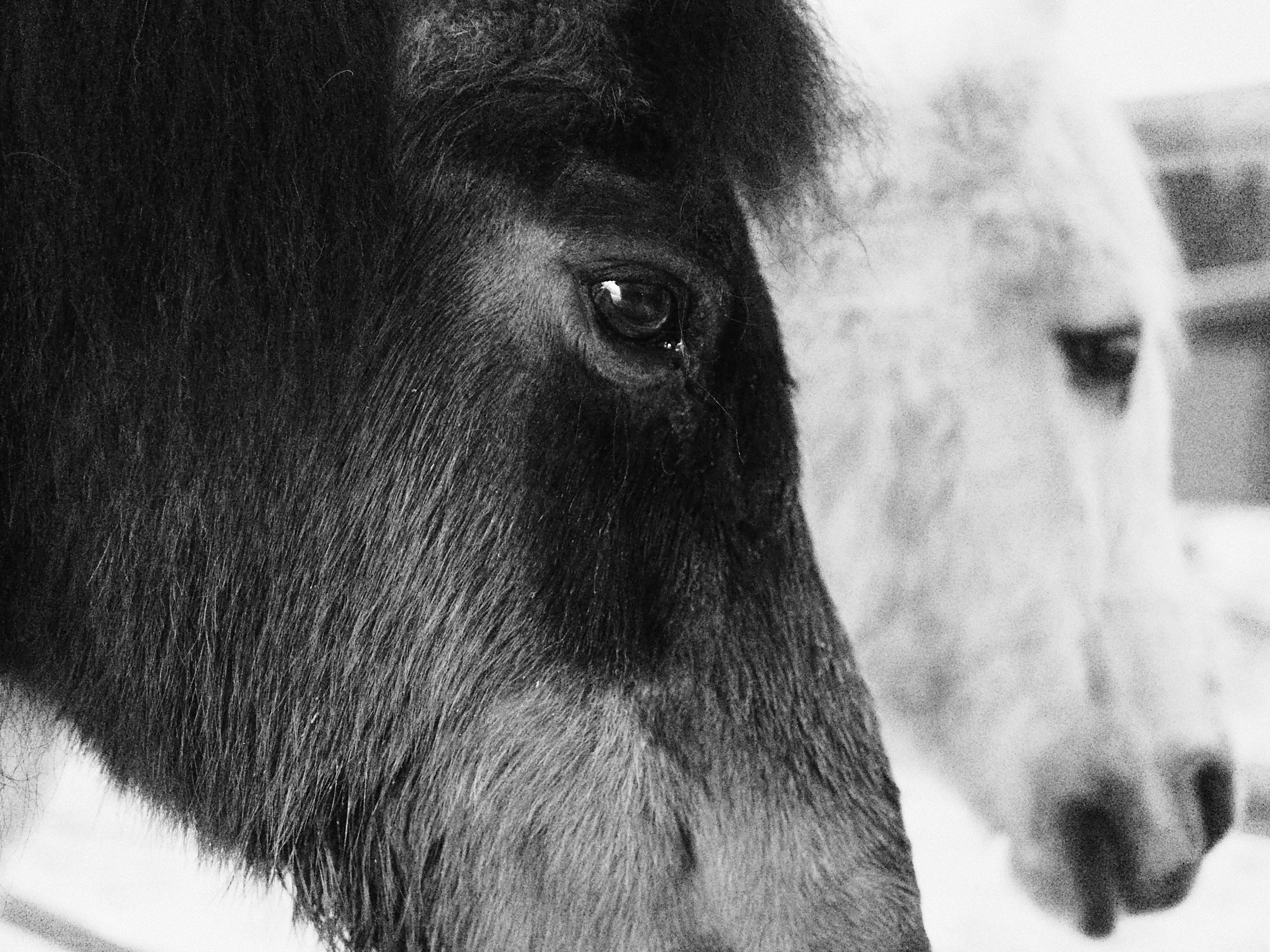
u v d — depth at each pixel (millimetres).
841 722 1706
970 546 1923
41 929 2273
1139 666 1932
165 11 1661
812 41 1713
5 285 1677
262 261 1674
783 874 1688
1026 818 1950
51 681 1718
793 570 1696
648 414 1668
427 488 1677
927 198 1887
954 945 1997
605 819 1678
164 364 1676
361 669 1693
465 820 1693
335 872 1722
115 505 1688
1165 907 1945
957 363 1899
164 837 1764
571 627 1675
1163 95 2453
